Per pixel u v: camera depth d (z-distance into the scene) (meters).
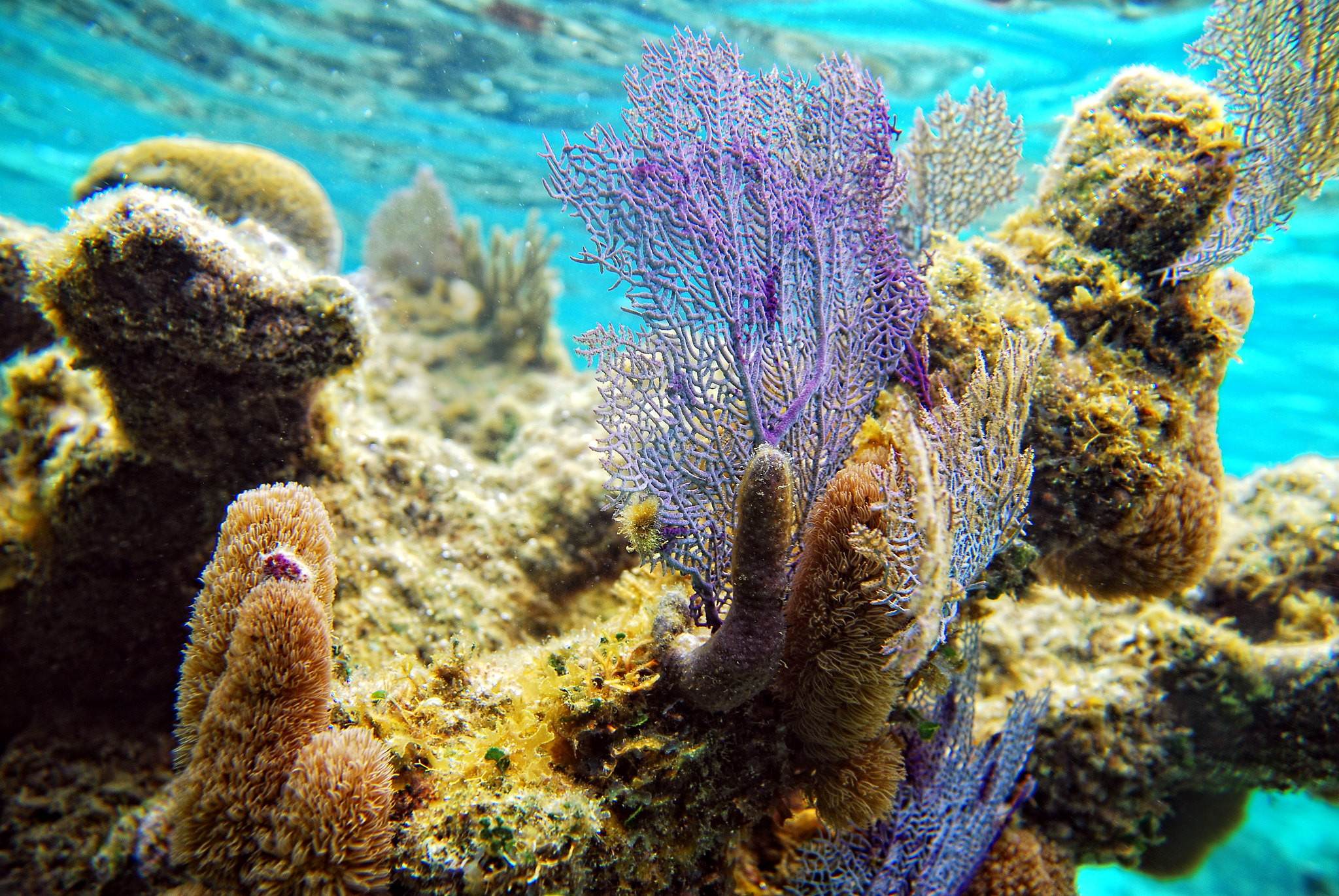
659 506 0.47
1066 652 0.86
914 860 0.58
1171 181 0.61
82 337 0.58
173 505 0.65
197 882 0.40
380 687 0.48
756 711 0.48
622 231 0.47
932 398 0.56
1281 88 0.61
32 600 0.66
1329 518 0.89
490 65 2.52
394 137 3.23
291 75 2.78
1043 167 0.71
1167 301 0.62
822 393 0.51
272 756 0.39
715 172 0.51
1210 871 1.58
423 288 1.93
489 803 0.42
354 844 0.39
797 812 0.58
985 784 0.66
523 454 1.07
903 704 0.55
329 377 0.65
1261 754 0.79
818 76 0.55
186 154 1.21
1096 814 0.74
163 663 0.69
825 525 0.44
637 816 0.47
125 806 0.67
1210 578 0.92
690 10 2.04
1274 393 3.15
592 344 0.47
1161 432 0.59
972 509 0.45
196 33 2.53
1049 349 0.59
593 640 0.51
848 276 0.54
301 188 1.31
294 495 0.47
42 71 2.90
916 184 0.77
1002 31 1.86
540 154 0.45
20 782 0.66
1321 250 2.20
